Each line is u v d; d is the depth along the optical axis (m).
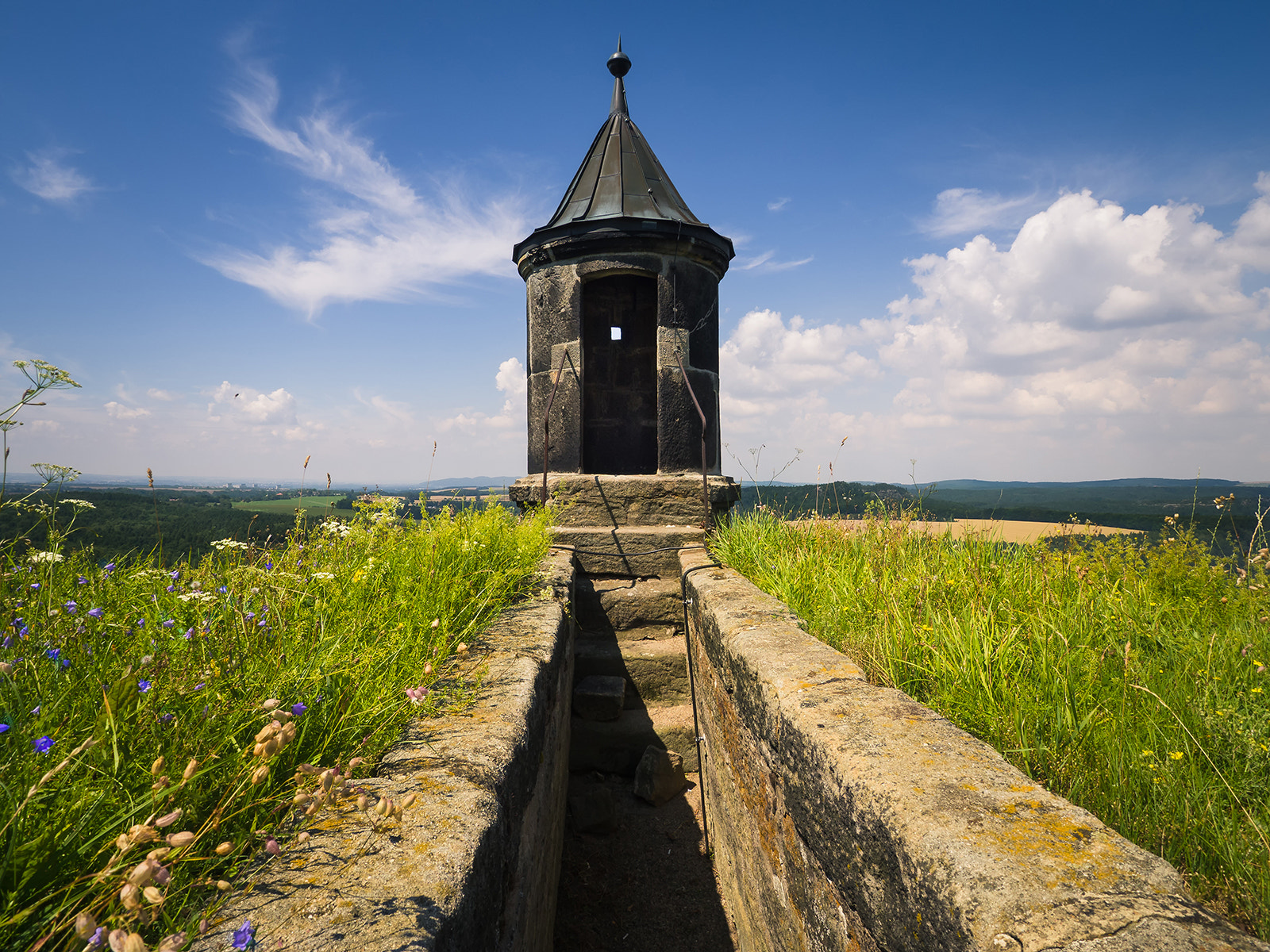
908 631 2.57
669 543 5.79
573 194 6.99
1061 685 2.02
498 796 1.51
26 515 1.79
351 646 2.01
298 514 2.88
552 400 6.17
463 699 2.07
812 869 1.82
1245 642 2.43
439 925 1.01
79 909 0.97
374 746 1.70
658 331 6.26
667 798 4.54
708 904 3.54
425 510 3.95
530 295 6.67
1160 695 2.02
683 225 6.05
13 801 1.00
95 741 1.09
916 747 1.61
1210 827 1.46
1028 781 1.41
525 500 6.27
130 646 1.66
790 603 3.56
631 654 5.20
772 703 2.21
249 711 1.43
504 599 3.59
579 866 3.88
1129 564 3.49
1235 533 3.38
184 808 1.20
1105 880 1.05
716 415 6.70
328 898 1.06
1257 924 1.26
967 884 1.07
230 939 0.95
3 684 1.34
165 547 2.22
